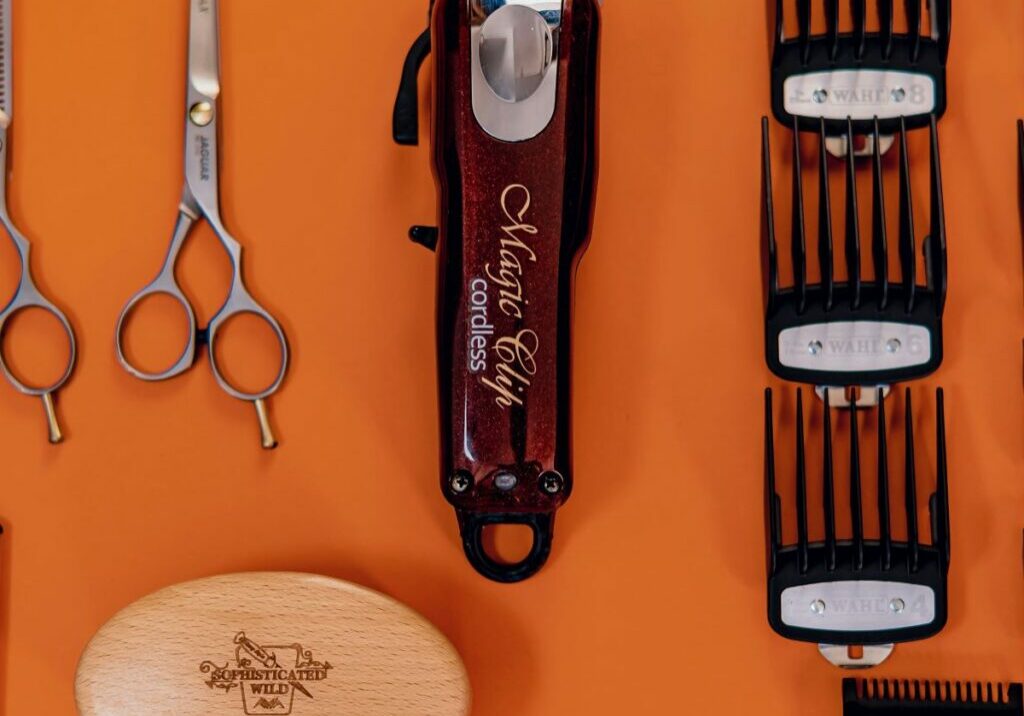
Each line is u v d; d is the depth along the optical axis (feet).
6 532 2.29
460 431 1.98
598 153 2.08
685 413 2.24
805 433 2.22
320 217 2.29
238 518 2.26
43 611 2.27
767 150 2.12
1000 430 2.21
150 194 2.31
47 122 2.33
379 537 2.24
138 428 2.29
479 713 2.21
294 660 2.09
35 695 2.26
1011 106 2.25
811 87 2.18
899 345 2.10
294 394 2.27
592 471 2.24
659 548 2.23
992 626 2.19
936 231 2.10
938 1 2.17
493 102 1.97
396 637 2.09
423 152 2.28
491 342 1.97
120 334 2.25
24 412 2.30
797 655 2.20
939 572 2.08
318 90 2.31
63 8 2.34
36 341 2.29
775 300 2.10
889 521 2.11
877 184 2.10
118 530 2.27
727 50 2.28
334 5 2.32
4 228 2.31
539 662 2.22
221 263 2.28
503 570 2.11
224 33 2.31
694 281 2.25
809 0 2.15
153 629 2.10
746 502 2.22
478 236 1.98
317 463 2.26
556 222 1.97
